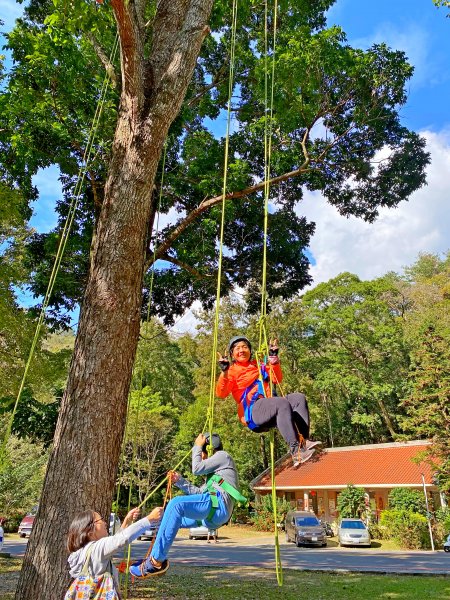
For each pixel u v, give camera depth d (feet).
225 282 44.16
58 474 15.05
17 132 34.27
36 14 36.73
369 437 119.24
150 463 92.53
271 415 10.98
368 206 44.62
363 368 106.11
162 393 117.19
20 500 84.89
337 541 79.77
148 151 18.02
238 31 41.34
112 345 16.47
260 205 43.34
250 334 97.04
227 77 42.88
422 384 74.43
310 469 96.58
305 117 39.88
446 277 123.95
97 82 33.68
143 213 17.84
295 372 108.58
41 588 13.84
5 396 39.65
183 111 37.68
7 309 40.83
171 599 29.14
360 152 42.09
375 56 38.40
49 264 39.52
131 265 17.28
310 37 38.09
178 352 123.95
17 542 73.46
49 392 49.39
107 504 15.31
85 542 9.18
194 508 10.11
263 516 98.53
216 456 10.91
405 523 71.51
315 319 109.70
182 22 20.81
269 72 37.47
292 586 35.17
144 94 18.60
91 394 15.87
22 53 34.17
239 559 56.08
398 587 34.83
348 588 34.37
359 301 110.73
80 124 33.83
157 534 10.07
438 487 73.05
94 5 20.34
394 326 105.91
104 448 15.57
